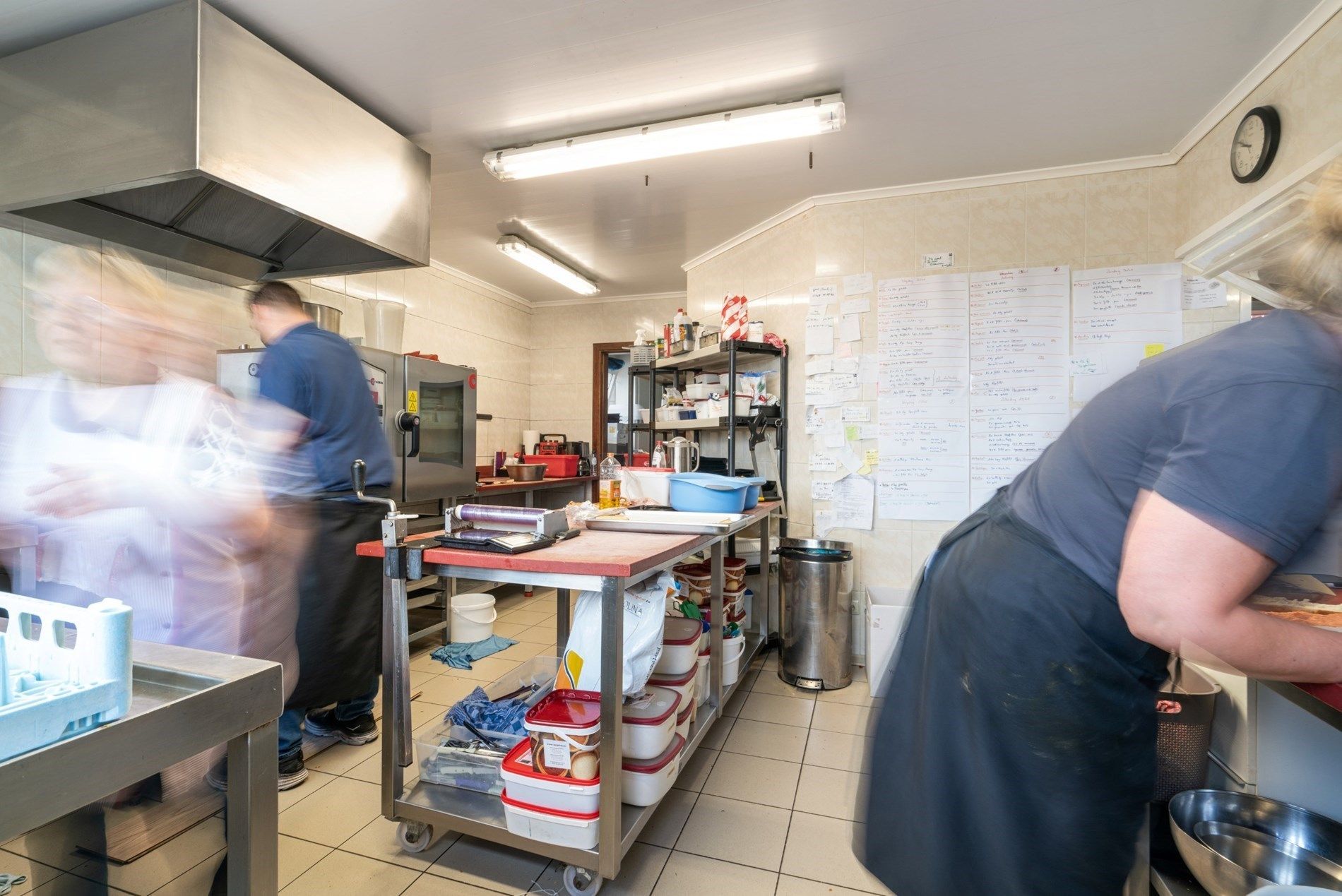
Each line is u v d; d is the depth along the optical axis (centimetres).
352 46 200
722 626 234
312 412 198
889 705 91
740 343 316
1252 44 199
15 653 58
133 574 135
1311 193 65
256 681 65
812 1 181
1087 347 284
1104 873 68
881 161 280
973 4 182
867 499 311
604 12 184
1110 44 200
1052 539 74
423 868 157
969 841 74
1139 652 70
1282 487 55
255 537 159
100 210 213
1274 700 135
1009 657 72
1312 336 58
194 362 142
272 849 69
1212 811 136
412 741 167
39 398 130
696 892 149
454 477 347
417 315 427
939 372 302
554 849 143
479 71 214
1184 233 268
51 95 186
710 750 222
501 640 336
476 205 333
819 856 163
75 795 48
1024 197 292
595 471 535
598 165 267
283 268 280
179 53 173
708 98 232
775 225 352
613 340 550
